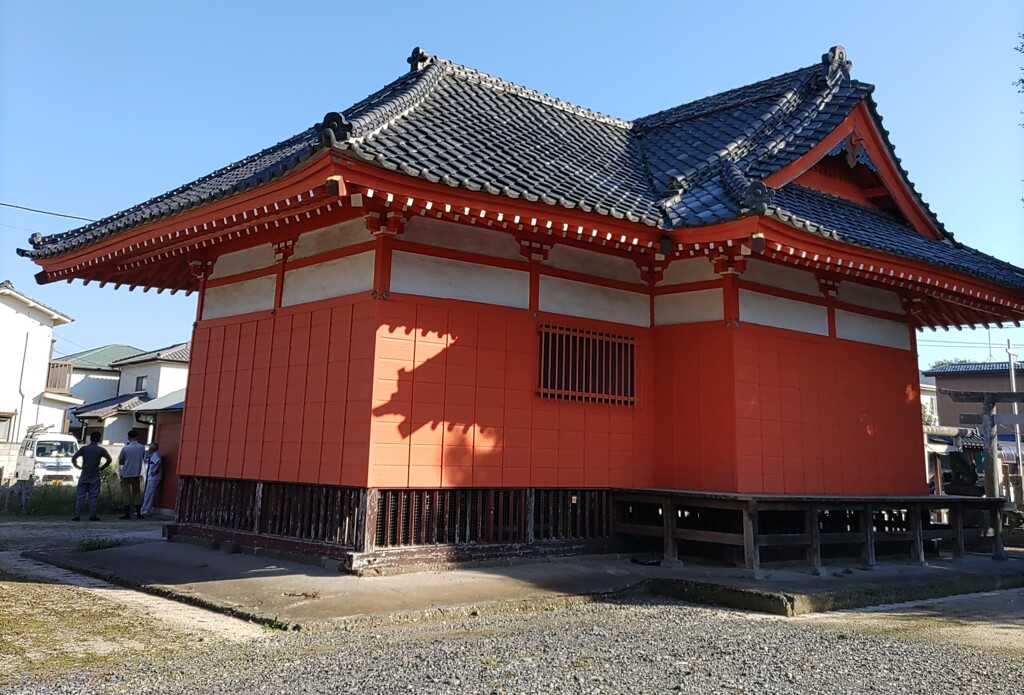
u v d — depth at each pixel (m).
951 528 10.30
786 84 12.14
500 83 11.74
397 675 4.29
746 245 8.12
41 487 17.28
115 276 11.68
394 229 7.94
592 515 9.18
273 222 8.56
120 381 39.62
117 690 3.98
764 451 9.13
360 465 7.66
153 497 16.03
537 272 9.03
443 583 7.08
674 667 4.62
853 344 10.61
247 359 9.64
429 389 8.04
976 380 37.38
